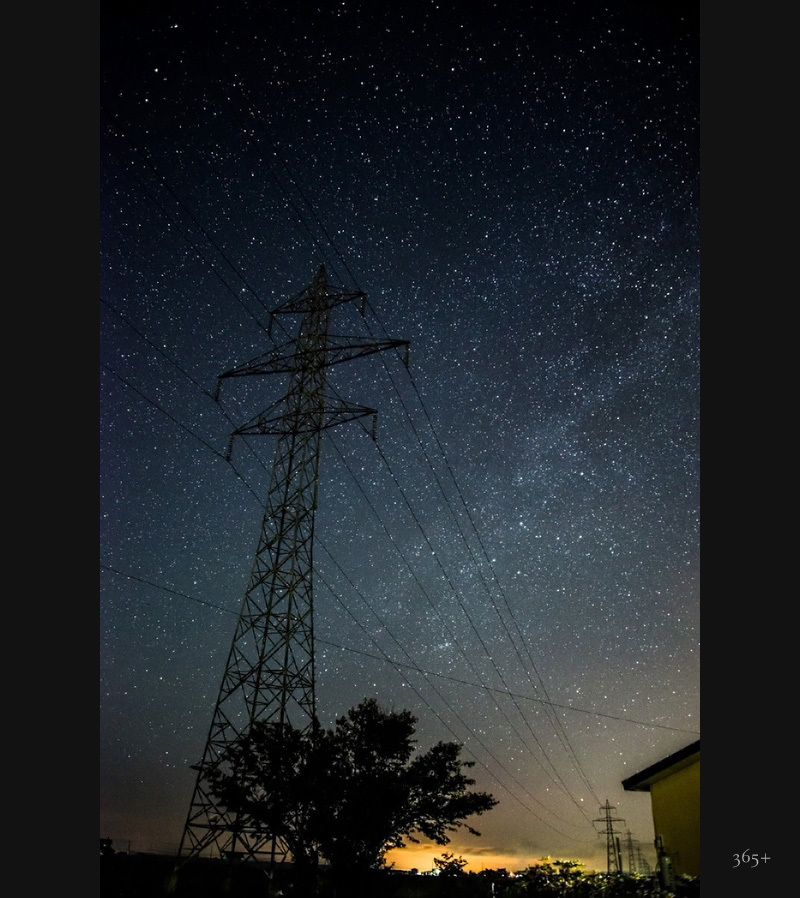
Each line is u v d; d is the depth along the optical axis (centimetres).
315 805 1453
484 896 1836
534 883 1873
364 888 1436
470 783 1548
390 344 2452
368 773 1515
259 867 1833
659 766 2102
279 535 2578
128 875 1758
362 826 1432
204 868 1961
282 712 2297
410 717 1603
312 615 2486
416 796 1518
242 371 2553
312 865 1466
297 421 2684
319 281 2922
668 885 1791
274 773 1495
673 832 2055
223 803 1498
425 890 1684
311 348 2755
